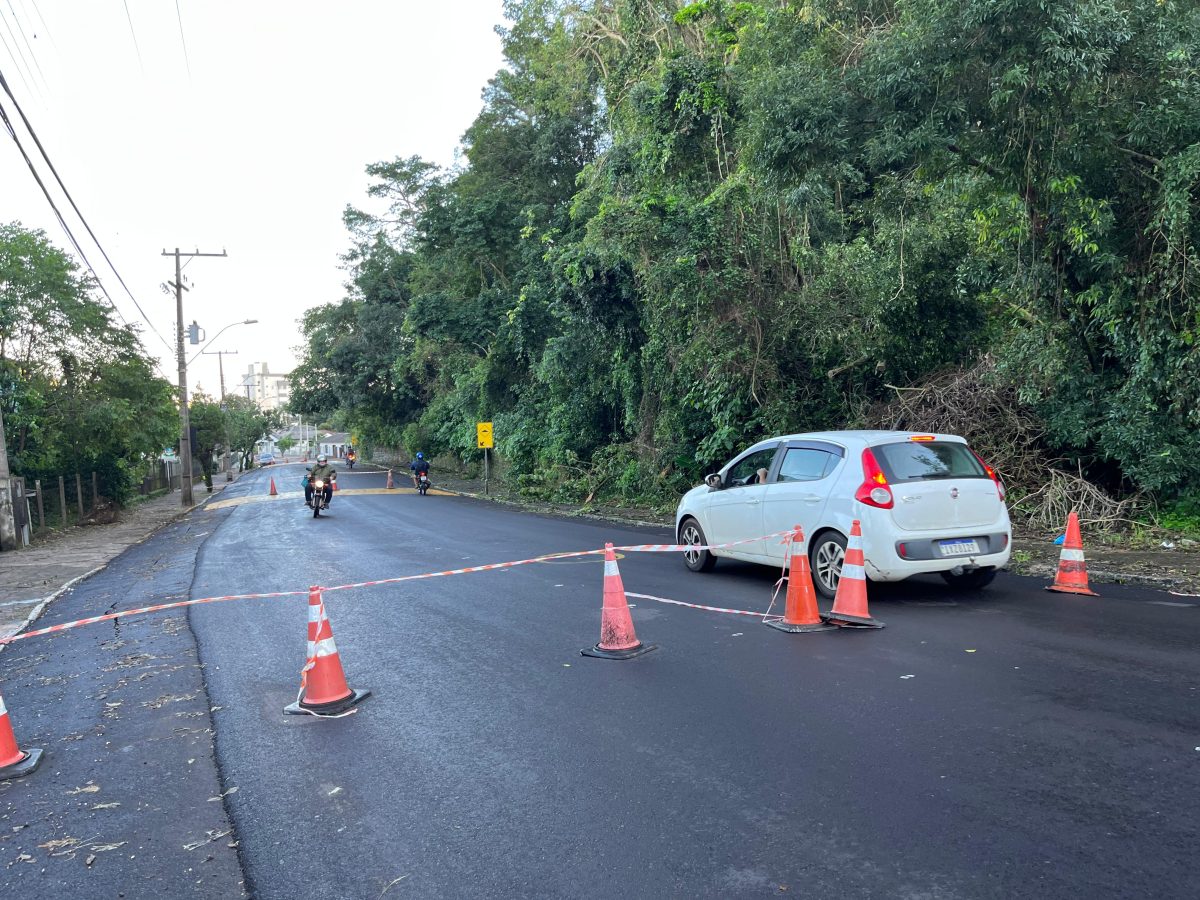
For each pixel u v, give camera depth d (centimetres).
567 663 639
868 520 757
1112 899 296
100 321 2500
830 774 411
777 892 311
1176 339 1002
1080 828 346
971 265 1268
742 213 1450
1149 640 618
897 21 1145
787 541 835
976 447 1261
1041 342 1113
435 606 889
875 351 1391
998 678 543
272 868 355
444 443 4662
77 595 1166
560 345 2444
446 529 1772
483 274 3406
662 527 1664
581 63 2372
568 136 2953
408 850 363
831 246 1357
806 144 1023
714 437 1691
